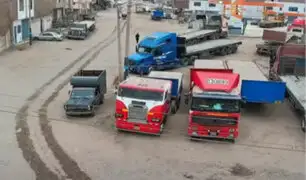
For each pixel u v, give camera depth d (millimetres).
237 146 18562
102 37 54031
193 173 15719
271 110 24219
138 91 19109
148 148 17953
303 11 85625
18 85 27531
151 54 32094
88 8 90250
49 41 48375
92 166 15984
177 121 21625
